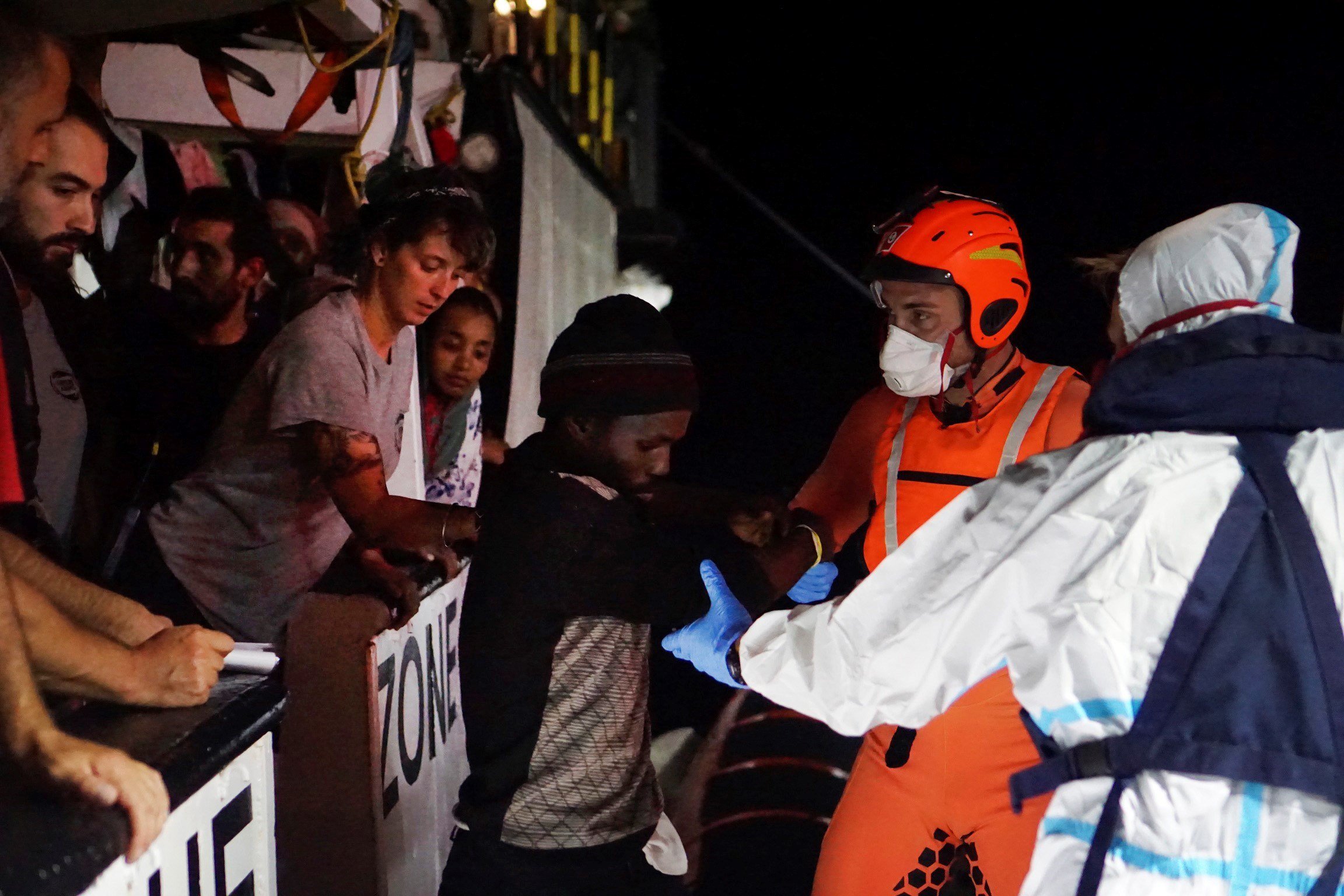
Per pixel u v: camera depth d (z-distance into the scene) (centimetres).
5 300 178
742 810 420
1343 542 146
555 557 193
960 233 241
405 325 279
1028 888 155
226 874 166
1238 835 142
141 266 285
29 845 115
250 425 256
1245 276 161
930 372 248
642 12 1083
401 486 319
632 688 202
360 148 311
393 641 260
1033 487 163
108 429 257
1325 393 149
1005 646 162
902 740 242
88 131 217
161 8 220
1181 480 151
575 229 611
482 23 480
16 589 142
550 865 194
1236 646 144
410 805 275
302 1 284
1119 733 150
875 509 267
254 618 260
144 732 153
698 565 203
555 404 202
